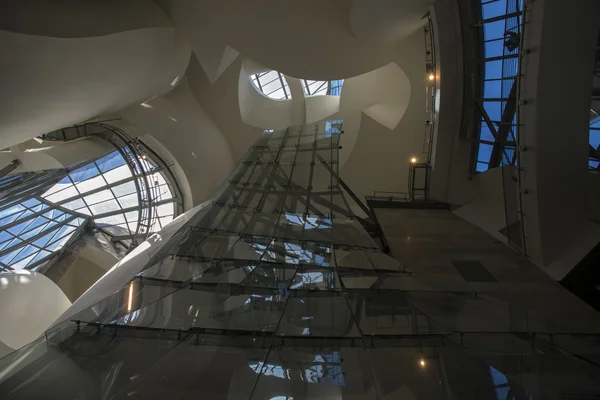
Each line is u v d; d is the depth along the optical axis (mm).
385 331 4094
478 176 12656
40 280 13602
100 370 3184
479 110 12180
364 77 18266
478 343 3898
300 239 7047
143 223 21203
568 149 7520
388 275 5961
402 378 3236
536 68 7332
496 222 10789
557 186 7824
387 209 13188
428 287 5633
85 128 16578
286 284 5250
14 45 6938
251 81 21703
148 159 19547
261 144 12539
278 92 23578
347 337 3924
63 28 7922
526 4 7527
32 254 19562
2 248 17891
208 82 19156
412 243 9641
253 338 3838
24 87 7965
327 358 3521
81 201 21391
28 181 18000
